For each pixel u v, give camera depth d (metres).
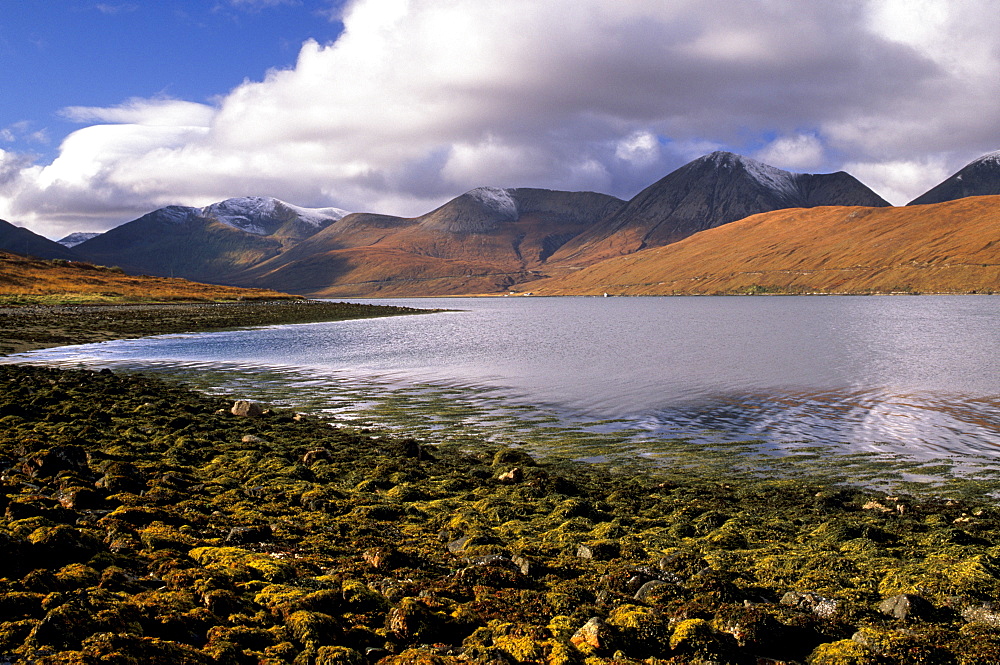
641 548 15.10
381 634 9.79
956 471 26.12
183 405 35.59
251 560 12.23
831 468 26.73
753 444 30.81
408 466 24.73
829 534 17.38
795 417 37.00
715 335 101.69
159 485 18.62
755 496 22.42
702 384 49.06
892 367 58.97
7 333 84.75
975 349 75.25
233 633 9.20
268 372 55.19
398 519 18.08
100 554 11.48
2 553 10.49
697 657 9.48
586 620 10.50
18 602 9.02
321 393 44.72
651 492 22.88
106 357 66.06
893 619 11.22
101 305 159.88
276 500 18.89
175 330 104.44
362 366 59.34
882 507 20.81
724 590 11.74
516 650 9.27
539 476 23.05
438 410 38.91
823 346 80.69
